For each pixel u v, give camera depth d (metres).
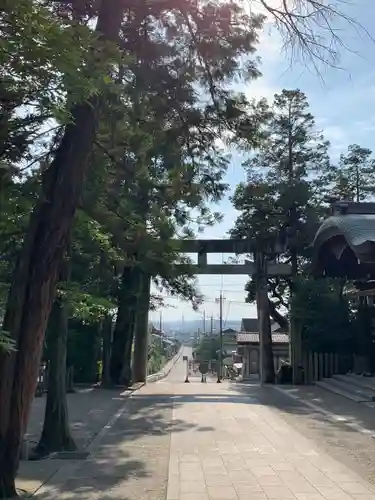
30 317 6.70
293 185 23.31
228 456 9.40
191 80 10.25
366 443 10.54
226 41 10.30
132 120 9.95
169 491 7.22
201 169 12.07
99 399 17.66
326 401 17.16
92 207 8.73
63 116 4.88
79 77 4.73
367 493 7.14
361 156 27.62
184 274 16.16
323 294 23.16
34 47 4.30
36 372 6.78
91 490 7.29
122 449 10.01
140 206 10.55
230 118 10.84
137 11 9.20
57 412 9.90
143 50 9.77
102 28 7.59
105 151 9.08
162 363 54.75
